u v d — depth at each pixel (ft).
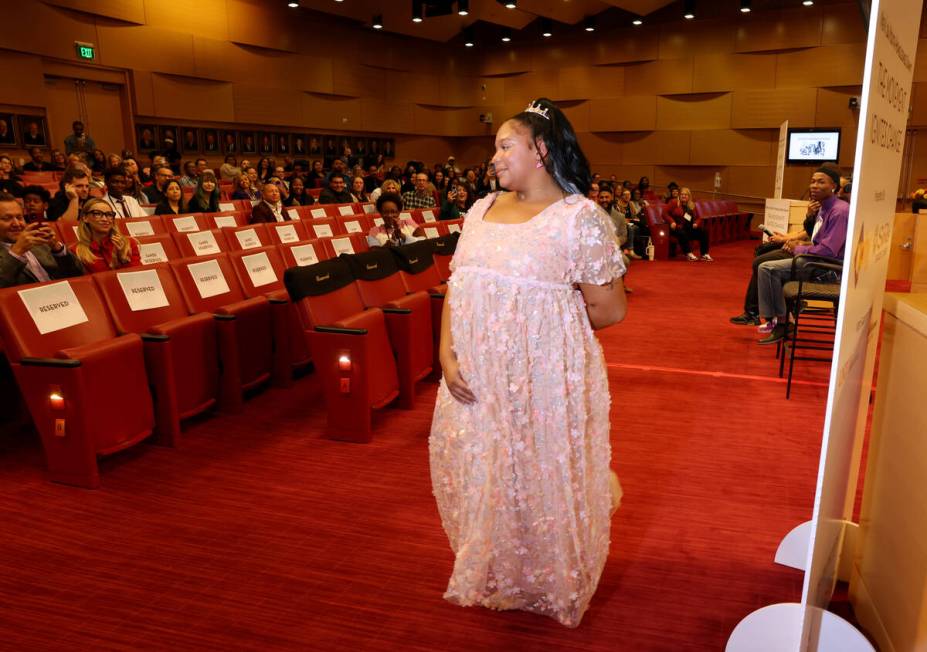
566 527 6.20
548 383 6.03
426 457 10.57
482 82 62.23
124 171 21.98
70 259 11.87
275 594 7.09
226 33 46.29
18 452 10.75
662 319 21.31
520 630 6.51
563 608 6.39
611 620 6.66
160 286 11.98
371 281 13.52
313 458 10.53
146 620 6.66
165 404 10.78
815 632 4.95
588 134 59.52
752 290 20.03
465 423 6.22
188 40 44.19
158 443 11.00
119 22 40.81
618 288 6.19
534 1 49.32
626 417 12.45
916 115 46.60
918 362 5.40
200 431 11.63
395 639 6.38
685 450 10.93
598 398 6.35
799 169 51.72
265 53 48.96
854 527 7.02
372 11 49.83
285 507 8.98
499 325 5.98
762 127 52.80
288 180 41.01
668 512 8.88
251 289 14.29
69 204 20.08
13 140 36.68
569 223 5.84
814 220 18.11
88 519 8.66
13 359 9.30
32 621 6.65
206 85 45.73
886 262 6.05
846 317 3.81
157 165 30.91
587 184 6.17
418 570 7.52
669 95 55.88
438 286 14.92
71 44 38.52
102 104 41.19
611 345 17.98
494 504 6.21
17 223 11.48
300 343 14.29
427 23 53.93
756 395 13.71
